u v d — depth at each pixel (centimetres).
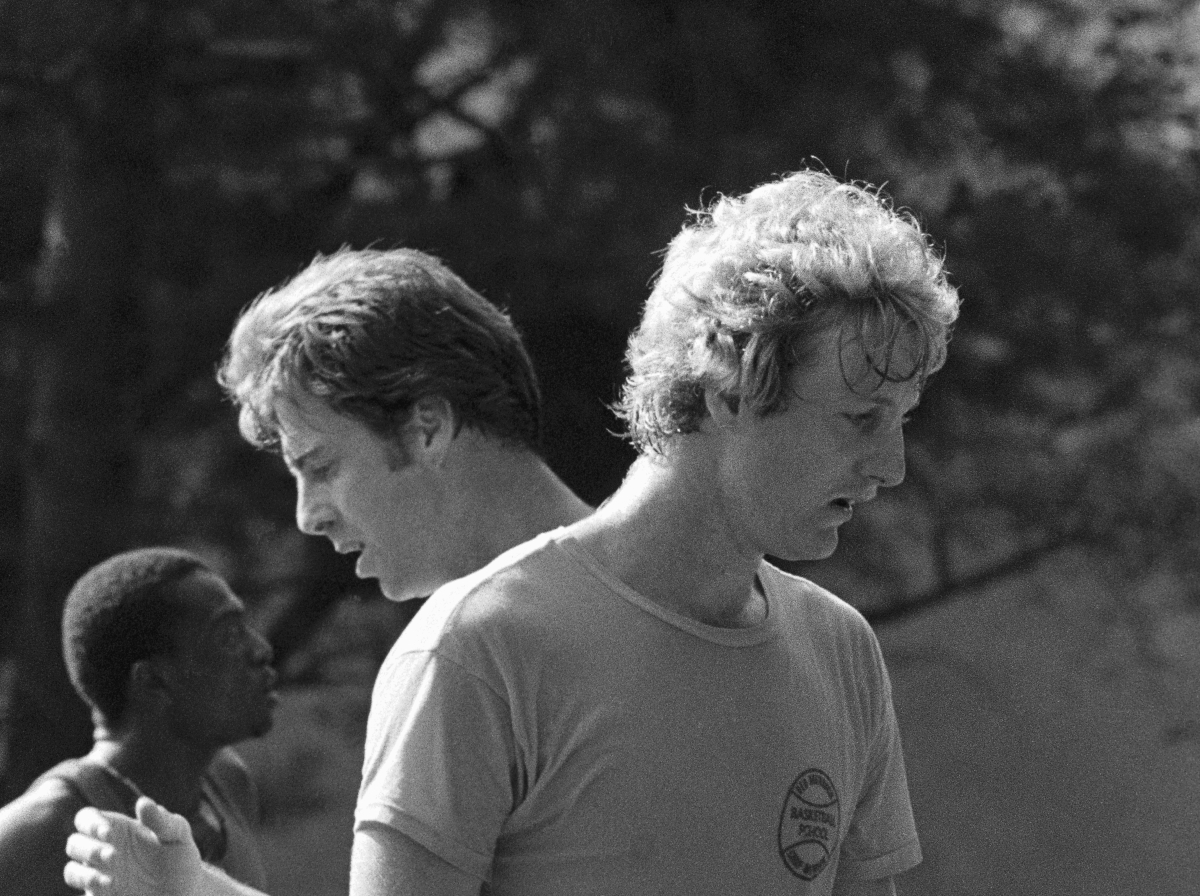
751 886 541
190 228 2720
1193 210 2733
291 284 680
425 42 2733
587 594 539
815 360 517
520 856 535
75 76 2708
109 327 2753
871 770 622
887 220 536
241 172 2755
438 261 689
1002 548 3048
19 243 2941
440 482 661
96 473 2764
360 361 647
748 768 542
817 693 574
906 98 2645
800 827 555
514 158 2636
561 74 2592
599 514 559
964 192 2686
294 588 2805
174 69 2784
